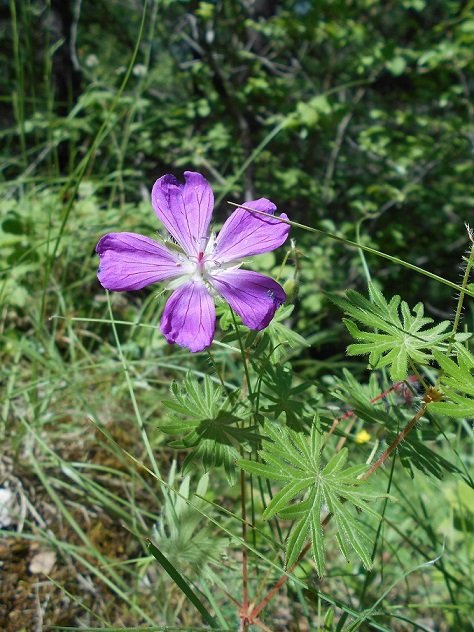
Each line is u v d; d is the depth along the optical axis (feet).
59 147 1.22
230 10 1.51
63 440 0.56
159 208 0.33
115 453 0.54
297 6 1.58
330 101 1.21
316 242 1.33
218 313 0.37
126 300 0.82
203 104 1.33
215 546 0.38
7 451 0.52
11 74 1.56
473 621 0.49
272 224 0.32
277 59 1.70
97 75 1.41
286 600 0.48
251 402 0.35
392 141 1.52
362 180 1.55
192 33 1.52
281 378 0.37
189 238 0.32
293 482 0.28
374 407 0.37
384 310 0.32
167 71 1.61
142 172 1.29
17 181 0.79
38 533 0.48
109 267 0.30
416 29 1.70
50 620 0.43
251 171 1.28
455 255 1.71
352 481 0.29
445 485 0.64
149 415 0.62
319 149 1.60
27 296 0.66
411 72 1.54
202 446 0.32
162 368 0.69
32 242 0.72
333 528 0.57
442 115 1.84
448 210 1.61
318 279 1.20
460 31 1.42
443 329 0.31
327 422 0.36
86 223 0.80
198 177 0.34
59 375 0.55
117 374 0.63
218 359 0.64
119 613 0.45
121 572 0.48
